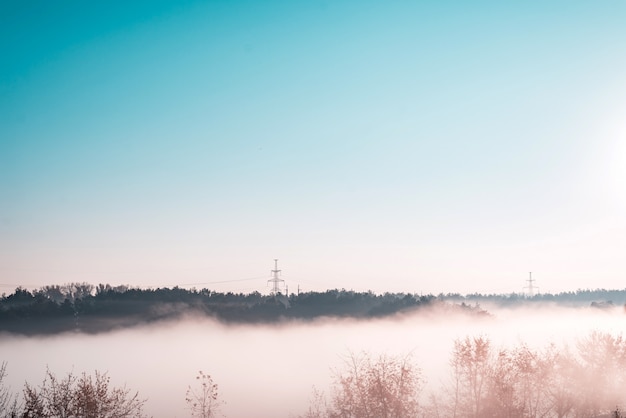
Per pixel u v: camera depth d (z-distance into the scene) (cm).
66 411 4228
